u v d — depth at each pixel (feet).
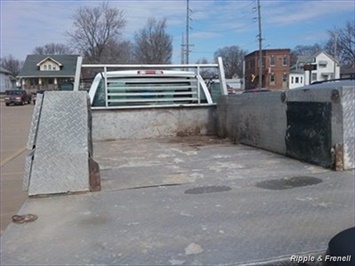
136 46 239.91
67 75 260.83
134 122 20.18
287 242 7.23
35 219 8.20
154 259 6.59
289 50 279.49
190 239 7.32
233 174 12.01
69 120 10.26
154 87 20.98
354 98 12.37
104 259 6.59
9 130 71.46
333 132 12.54
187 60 202.69
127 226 7.88
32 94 187.11
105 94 20.06
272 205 9.11
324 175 11.79
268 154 15.47
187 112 21.02
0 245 7.05
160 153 15.89
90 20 238.07
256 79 279.08
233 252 6.85
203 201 9.39
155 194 9.92
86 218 8.28
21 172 34.55
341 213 8.64
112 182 11.08
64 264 6.42
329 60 272.31
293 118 14.57
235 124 19.13
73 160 9.89
